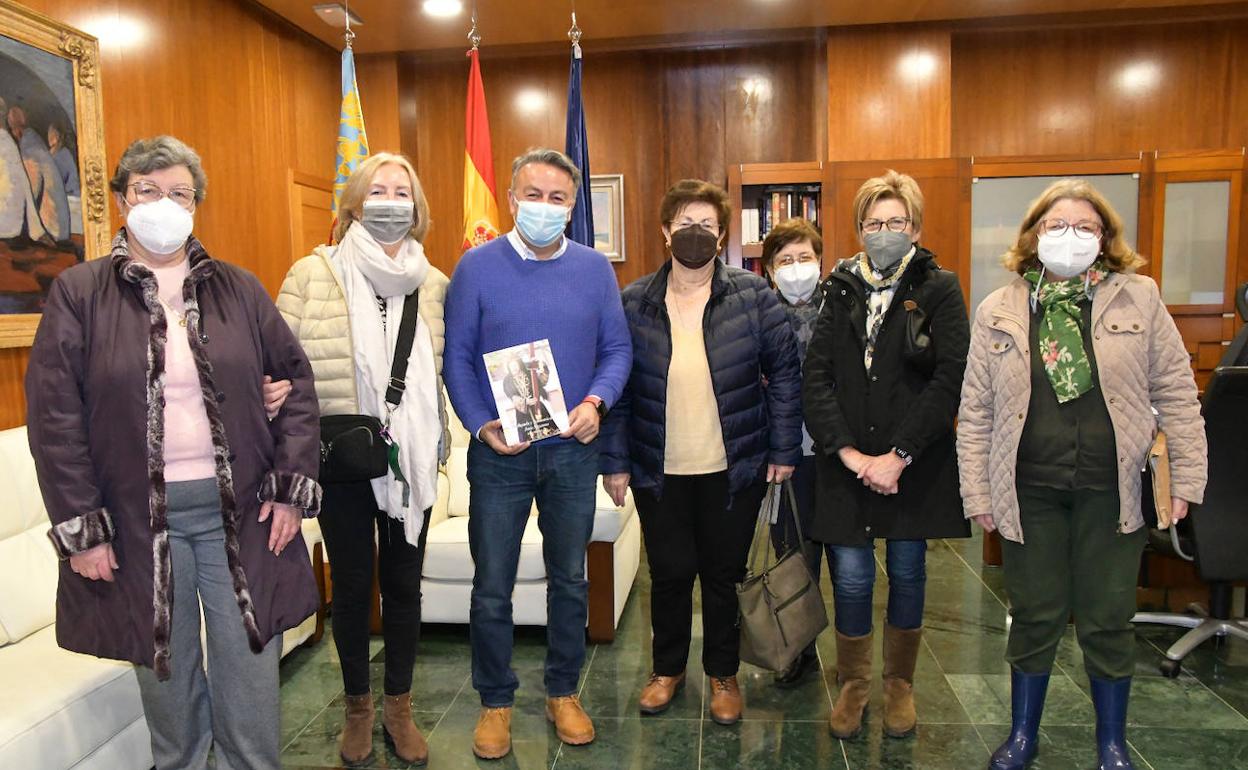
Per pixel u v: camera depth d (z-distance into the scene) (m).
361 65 5.47
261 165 4.50
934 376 2.09
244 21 4.34
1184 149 5.29
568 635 2.27
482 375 2.11
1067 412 1.90
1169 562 3.18
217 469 1.62
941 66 5.12
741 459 2.23
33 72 2.83
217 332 1.65
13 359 2.81
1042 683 2.06
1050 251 1.86
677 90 5.58
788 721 2.41
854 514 2.16
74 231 3.01
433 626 3.23
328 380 1.98
